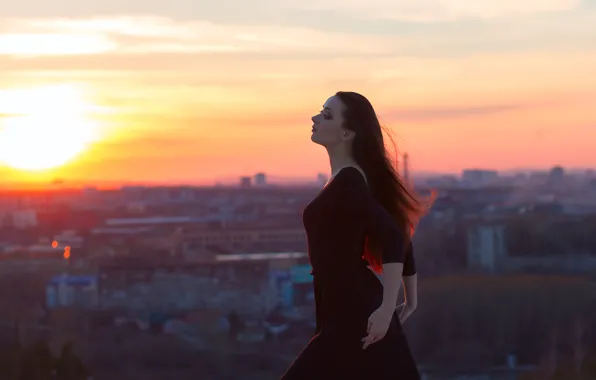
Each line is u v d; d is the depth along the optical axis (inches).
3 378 1889.8
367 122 196.5
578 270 5152.6
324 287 195.0
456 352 3526.1
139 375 3745.1
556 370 2363.4
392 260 189.3
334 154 198.2
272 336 4475.9
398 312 206.5
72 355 1984.5
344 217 191.6
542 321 3690.9
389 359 191.3
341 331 192.2
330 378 192.2
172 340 4207.7
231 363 3909.9
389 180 197.3
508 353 3499.0
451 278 4286.4
